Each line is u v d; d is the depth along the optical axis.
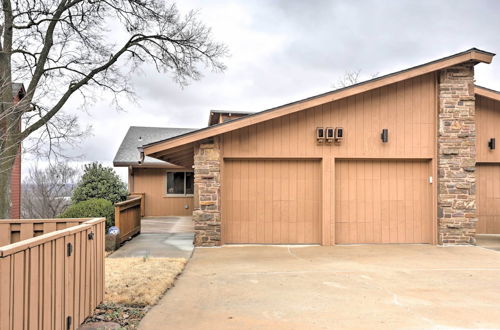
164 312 4.24
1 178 8.64
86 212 9.16
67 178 21.62
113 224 9.53
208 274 6.01
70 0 9.69
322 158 8.65
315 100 8.22
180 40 10.87
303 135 8.62
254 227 8.73
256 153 8.56
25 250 2.48
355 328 3.77
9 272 2.26
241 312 4.25
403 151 8.74
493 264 6.69
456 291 5.05
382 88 8.74
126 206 9.27
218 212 8.43
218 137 8.44
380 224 8.84
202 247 8.38
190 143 8.53
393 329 3.74
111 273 5.84
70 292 3.28
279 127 8.61
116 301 4.48
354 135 8.68
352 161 8.86
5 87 8.05
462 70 8.70
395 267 6.46
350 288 5.18
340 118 8.67
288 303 4.55
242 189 8.74
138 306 4.45
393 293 4.96
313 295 4.87
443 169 8.62
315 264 6.71
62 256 3.11
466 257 7.31
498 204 10.19
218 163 8.43
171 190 16.84
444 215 8.62
